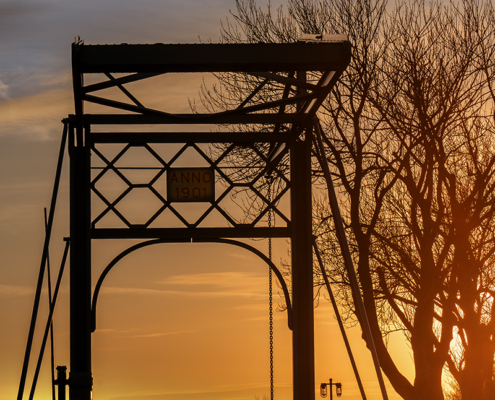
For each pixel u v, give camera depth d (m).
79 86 9.20
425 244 15.66
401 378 15.36
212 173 11.34
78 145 10.85
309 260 11.18
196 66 8.86
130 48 8.83
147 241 11.12
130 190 11.20
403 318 16.11
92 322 10.74
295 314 11.09
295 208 11.33
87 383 10.34
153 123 10.63
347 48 8.84
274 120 10.91
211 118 10.06
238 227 11.28
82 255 10.81
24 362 9.67
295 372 10.95
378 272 16.38
